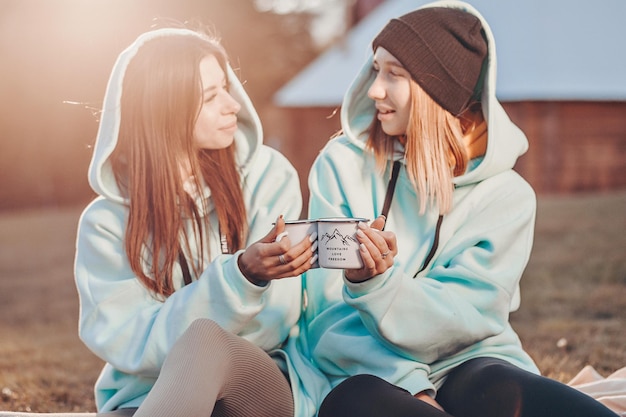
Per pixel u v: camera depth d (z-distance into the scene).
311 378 2.75
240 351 2.49
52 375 4.83
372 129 3.08
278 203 3.03
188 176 2.92
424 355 2.71
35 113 16.45
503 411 2.45
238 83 3.04
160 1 13.87
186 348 2.35
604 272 7.24
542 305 6.24
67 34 14.83
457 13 2.98
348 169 3.09
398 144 3.05
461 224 2.95
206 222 2.92
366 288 2.59
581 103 14.15
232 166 3.00
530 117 14.09
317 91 15.42
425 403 2.37
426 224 2.96
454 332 2.67
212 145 2.94
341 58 15.77
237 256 2.65
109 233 2.89
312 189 3.12
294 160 15.53
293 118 15.53
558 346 4.95
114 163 2.92
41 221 13.98
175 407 2.20
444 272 2.82
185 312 2.66
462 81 2.92
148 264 2.87
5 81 16.06
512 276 2.82
